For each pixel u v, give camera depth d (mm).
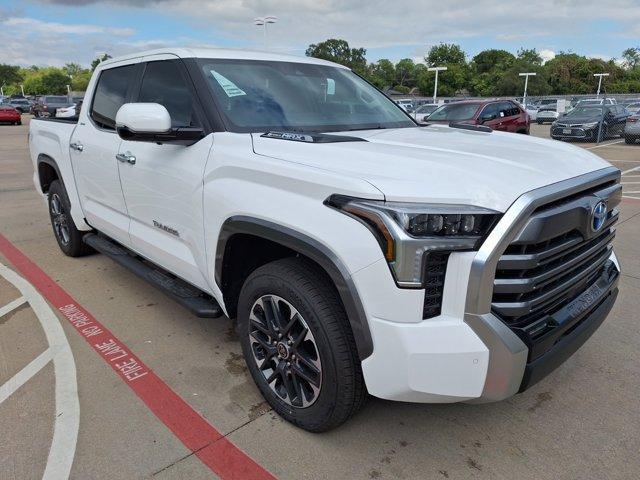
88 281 4672
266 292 2564
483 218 1963
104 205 4129
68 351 3436
